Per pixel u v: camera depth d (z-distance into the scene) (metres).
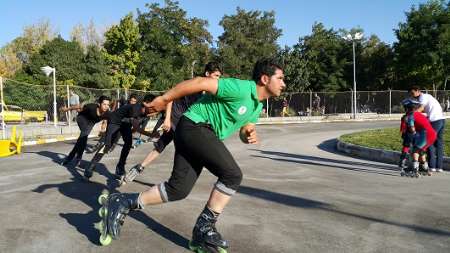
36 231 4.52
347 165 9.90
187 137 3.66
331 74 41.56
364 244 4.25
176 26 39.66
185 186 3.80
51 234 4.42
